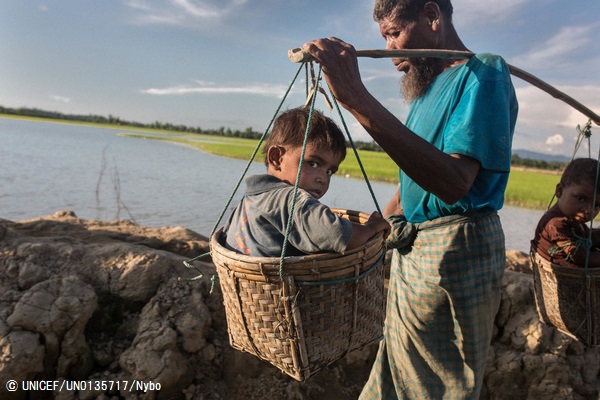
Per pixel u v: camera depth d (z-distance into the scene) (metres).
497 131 1.92
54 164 19.59
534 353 3.70
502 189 2.20
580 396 3.68
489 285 2.24
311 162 1.84
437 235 2.23
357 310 1.73
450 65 2.29
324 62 1.65
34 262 3.38
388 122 1.73
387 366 2.60
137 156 29.11
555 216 2.81
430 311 2.32
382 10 2.25
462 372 2.32
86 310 3.15
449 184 1.83
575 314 2.67
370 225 1.71
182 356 3.20
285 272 1.56
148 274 3.46
